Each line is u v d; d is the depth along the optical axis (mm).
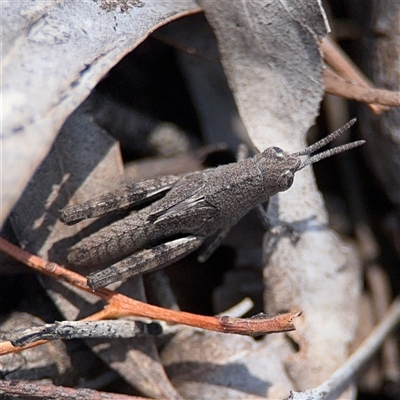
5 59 165
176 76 188
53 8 167
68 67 166
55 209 173
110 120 183
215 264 183
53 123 165
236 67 176
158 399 172
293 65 176
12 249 170
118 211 173
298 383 175
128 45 169
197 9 174
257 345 176
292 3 174
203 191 174
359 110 185
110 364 173
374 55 182
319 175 189
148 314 171
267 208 177
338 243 178
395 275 187
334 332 176
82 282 171
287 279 177
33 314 173
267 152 174
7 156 163
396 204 186
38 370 171
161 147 186
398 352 184
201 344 175
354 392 177
